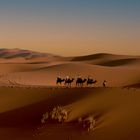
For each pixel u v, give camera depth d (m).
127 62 164.00
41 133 26.17
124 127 24.58
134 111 26.84
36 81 87.31
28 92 38.72
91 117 26.80
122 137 23.20
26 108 33.69
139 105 27.94
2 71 119.31
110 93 31.84
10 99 37.50
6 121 31.23
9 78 89.50
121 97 30.38
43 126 27.73
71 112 28.62
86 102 30.12
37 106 33.28
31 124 29.28
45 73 98.31
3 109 35.41
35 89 39.81
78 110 28.80
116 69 104.88
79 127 25.92
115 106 28.41
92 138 23.72
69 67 105.38
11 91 39.94
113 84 85.19
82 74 97.94
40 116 30.58
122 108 27.73
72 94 34.50
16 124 30.03
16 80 86.31
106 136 23.73
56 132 25.75
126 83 87.50
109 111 27.55
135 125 24.58
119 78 93.19
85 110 28.61
